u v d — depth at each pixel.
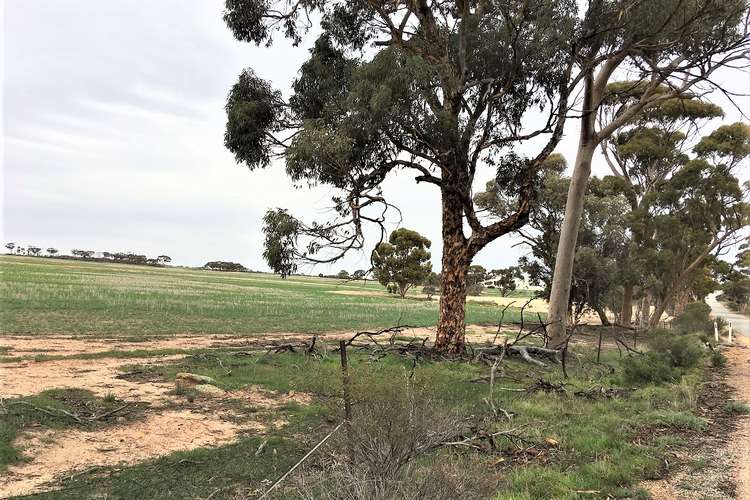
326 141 13.88
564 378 14.70
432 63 15.70
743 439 8.30
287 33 18.00
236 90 17.42
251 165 17.98
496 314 47.06
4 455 6.91
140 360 14.77
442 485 4.59
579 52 16.00
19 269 68.25
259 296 52.53
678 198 35.34
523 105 17.84
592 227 35.91
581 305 36.00
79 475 6.69
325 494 5.02
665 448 7.80
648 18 14.23
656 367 14.53
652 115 37.56
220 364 14.34
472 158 16.56
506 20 14.62
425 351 16.89
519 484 6.19
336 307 43.66
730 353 22.95
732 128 32.00
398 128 14.23
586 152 19.66
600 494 5.97
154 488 6.42
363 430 5.08
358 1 17.02
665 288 37.34
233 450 7.86
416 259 72.25
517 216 16.84
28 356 14.15
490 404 10.44
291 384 11.45
